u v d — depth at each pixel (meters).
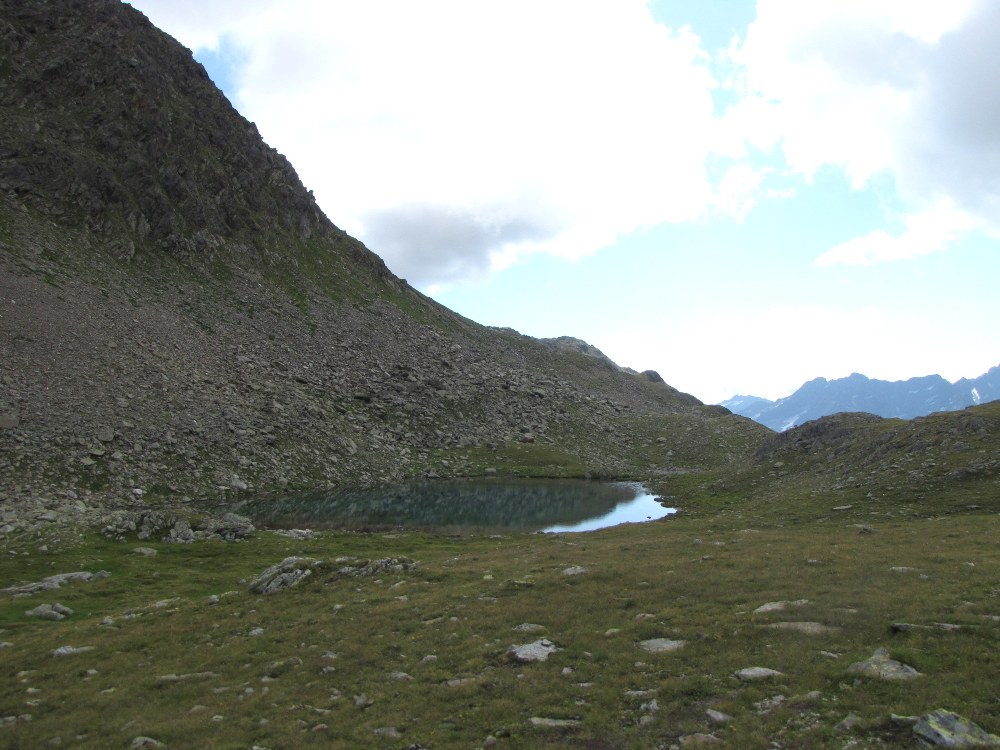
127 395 93.75
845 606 22.69
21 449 72.50
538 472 134.00
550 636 23.55
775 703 15.95
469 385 177.75
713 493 93.44
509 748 15.34
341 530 73.19
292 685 21.69
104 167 149.50
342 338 170.50
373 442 127.50
